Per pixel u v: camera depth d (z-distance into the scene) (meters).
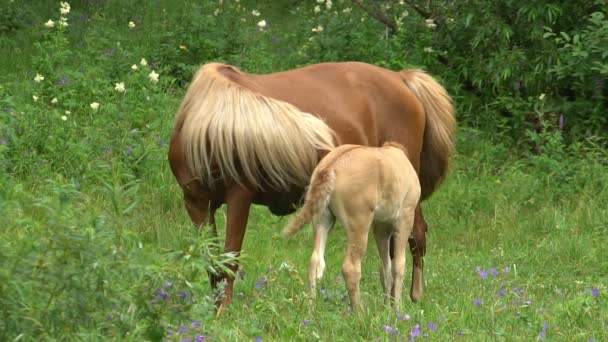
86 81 17.41
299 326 9.03
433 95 12.11
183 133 10.07
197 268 7.59
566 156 16.53
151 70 19.78
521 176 15.90
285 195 10.42
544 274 12.42
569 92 18.41
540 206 15.31
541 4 17.28
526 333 9.24
